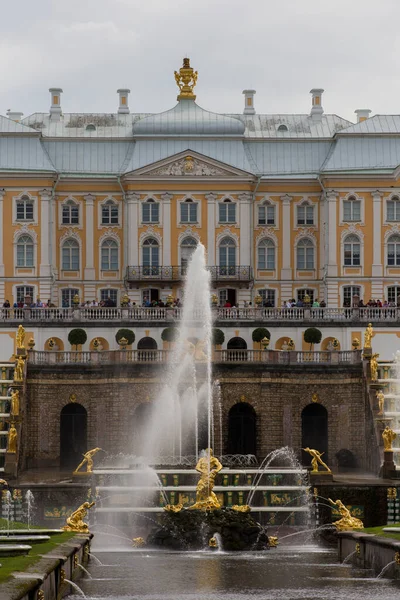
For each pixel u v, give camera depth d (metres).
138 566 69.38
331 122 155.50
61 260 145.12
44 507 90.00
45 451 112.25
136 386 112.19
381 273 143.25
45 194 143.00
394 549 59.38
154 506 89.31
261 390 112.38
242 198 144.25
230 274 143.50
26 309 127.81
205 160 143.75
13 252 142.25
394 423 106.25
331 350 115.50
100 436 112.44
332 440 112.81
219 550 77.25
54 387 112.88
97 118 153.88
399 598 55.50
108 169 147.00
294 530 89.38
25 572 47.03
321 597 56.72
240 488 90.62
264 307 129.00
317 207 146.25
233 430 113.62
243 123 151.50
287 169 147.88
